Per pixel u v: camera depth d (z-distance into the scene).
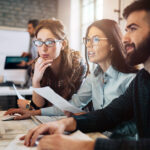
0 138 0.77
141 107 0.75
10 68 2.68
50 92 0.91
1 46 3.02
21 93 2.65
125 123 0.92
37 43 1.42
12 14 4.90
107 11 3.08
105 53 1.13
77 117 0.86
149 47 0.67
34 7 5.08
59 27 1.43
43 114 1.15
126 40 0.71
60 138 0.56
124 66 1.08
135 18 0.68
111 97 1.11
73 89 1.44
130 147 0.49
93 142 0.54
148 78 0.76
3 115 1.17
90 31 1.15
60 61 1.47
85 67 1.53
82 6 4.73
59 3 5.24
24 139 0.74
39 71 1.39
